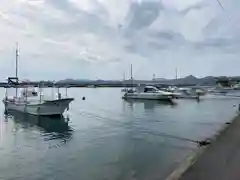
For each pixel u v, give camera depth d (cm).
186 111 4300
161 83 12425
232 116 3553
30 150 1798
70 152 1730
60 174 1325
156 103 5788
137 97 6469
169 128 2669
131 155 1627
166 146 1836
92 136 2272
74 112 4234
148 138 2144
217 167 926
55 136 2325
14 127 2916
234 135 1560
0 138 2250
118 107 5044
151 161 1484
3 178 1281
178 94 7119
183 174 865
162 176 1244
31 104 3694
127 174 1292
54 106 3638
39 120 3416
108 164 1454
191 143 1898
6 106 4206
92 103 5953
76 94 9956
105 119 3419
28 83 4356
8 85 4534
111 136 2256
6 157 1625
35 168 1416
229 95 8731
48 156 1639
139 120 3294
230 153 1122
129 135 2292
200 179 817
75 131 2541
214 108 4750
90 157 1602
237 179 809
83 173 1328
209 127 2694
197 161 1008
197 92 7831
